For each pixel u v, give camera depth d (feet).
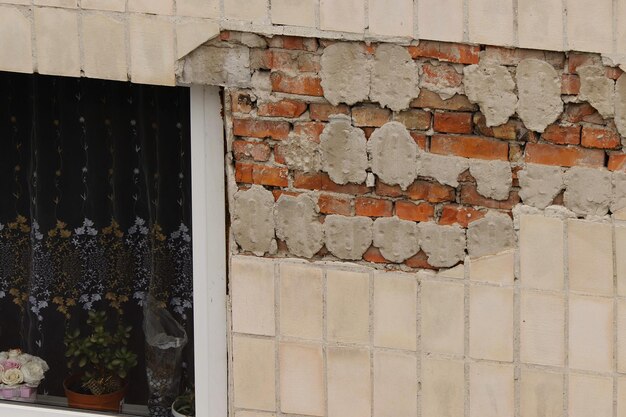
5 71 30.48
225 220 29.84
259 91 28.76
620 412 27.73
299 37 28.30
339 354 29.07
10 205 31.68
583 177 27.35
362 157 28.37
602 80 26.94
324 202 28.76
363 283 28.73
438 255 28.27
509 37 27.12
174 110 30.45
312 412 29.43
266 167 28.99
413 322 28.55
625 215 27.20
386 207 28.48
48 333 31.91
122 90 30.68
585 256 27.50
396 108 28.02
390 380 28.89
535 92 27.27
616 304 27.43
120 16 28.91
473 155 27.89
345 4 27.84
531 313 27.91
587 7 26.66
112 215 31.22
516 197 27.81
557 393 28.02
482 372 28.35
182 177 30.63
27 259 31.81
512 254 27.89
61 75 29.78
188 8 28.60
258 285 29.30
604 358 27.66
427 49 27.66
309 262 28.99
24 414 32.01
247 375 29.68
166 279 31.09
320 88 28.40
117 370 31.76
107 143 30.91
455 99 27.78
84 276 31.55
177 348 31.32
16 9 29.30
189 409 31.40
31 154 31.37
